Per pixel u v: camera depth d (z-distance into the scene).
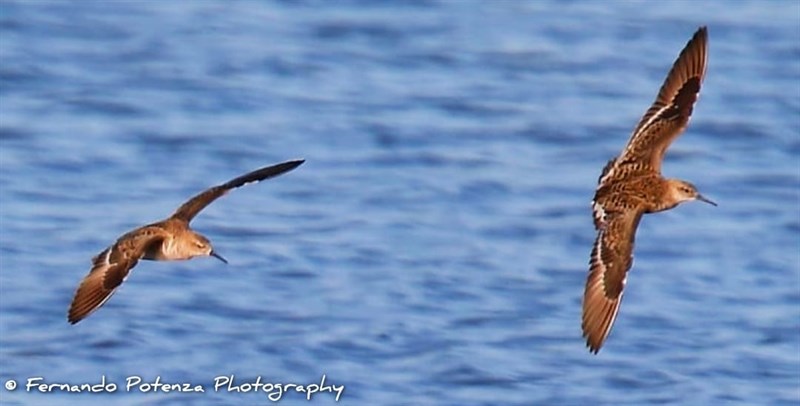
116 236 28.50
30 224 28.84
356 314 25.38
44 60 38.50
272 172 14.44
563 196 31.17
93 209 29.80
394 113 35.62
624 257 12.77
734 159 33.88
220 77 37.69
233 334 24.56
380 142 33.94
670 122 13.68
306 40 40.62
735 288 27.34
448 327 24.98
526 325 25.28
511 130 34.81
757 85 38.09
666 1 44.47
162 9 43.09
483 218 30.02
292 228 29.09
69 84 37.00
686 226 30.30
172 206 30.19
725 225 30.41
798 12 43.34
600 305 12.69
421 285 26.62
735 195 31.91
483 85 37.50
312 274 26.94
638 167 13.35
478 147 33.75
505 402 22.66
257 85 37.28
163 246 13.73
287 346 24.20
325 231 29.00
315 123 34.88
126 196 30.61
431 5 43.94
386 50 40.03
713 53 40.12
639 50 40.09
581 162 33.09
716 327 25.59
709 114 36.31
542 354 24.27
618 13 43.28
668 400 22.81
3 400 22.64
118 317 25.06
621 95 36.94
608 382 23.38
